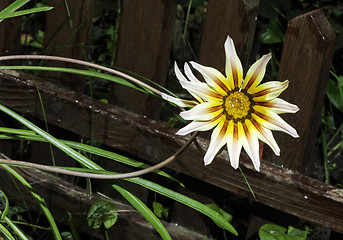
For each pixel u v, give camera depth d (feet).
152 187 2.08
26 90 2.67
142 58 2.54
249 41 2.36
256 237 2.57
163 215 2.74
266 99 1.75
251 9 2.31
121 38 2.56
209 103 1.75
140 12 2.50
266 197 2.40
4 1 2.68
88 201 2.68
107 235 2.69
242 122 1.77
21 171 2.77
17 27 2.77
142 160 2.67
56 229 2.13
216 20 2.37
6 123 2.84
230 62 1.75
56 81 2.74
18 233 2.16
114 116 2.55
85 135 2.63
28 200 2.78
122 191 2.09
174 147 2.48
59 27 2.67
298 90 2.33
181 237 2.60
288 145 2.40
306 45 2.28
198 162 2.45
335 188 2.33
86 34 2.66
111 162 2.69
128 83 2.18
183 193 2.62
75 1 2.61
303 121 2.35
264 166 2.39
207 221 2.60
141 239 2.63
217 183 2.46
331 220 2.33
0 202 2.77
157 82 2.56
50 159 2.80
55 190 2.72
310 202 2.34
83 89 2.74
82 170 2.06
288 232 2.47
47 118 2.68
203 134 2.48
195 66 1.76
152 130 2.49
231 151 1.75
